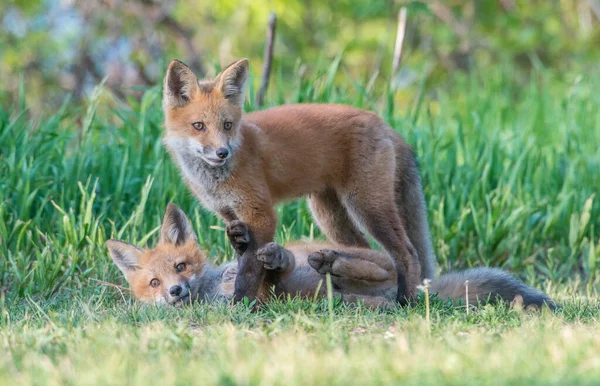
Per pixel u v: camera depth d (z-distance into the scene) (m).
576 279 12.49
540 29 28.16
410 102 17.44
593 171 14.50
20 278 10.71
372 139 10.03
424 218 10.62
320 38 28.23
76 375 5.77
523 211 13.13
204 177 9.60
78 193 12.84
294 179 9.90
